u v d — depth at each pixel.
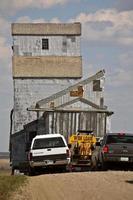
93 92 163.62
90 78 163.50
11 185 57.88
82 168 104.38
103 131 150.50
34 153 87.00
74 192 49.38
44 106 158.88
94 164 90.31
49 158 87.06
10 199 47.66
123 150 81.12
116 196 44.59
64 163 87.38
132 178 60.66
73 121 150.25
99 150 85.19
